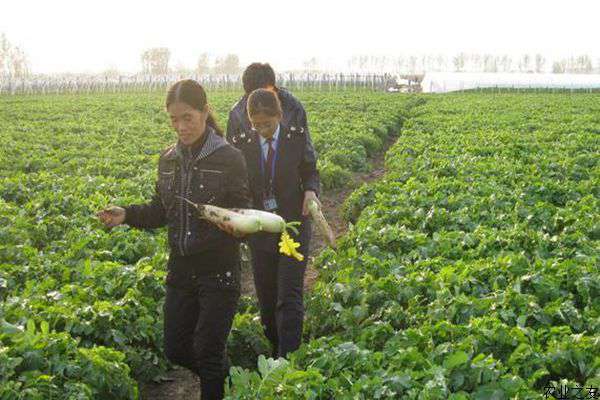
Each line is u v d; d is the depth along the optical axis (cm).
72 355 635
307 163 726
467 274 832
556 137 2373
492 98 5475
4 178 1653
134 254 1034
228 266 580
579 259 887
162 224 619
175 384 766
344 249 1062
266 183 716
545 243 978
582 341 623
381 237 1019
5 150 2083
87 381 607
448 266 845
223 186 568
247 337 779
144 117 3603
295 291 709
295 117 718
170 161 584
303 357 619
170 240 584
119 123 3088
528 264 864
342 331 796
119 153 2100
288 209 720
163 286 874
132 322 775
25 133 2633
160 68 18225
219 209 538
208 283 577
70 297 775
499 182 1483
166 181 584
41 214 1223
